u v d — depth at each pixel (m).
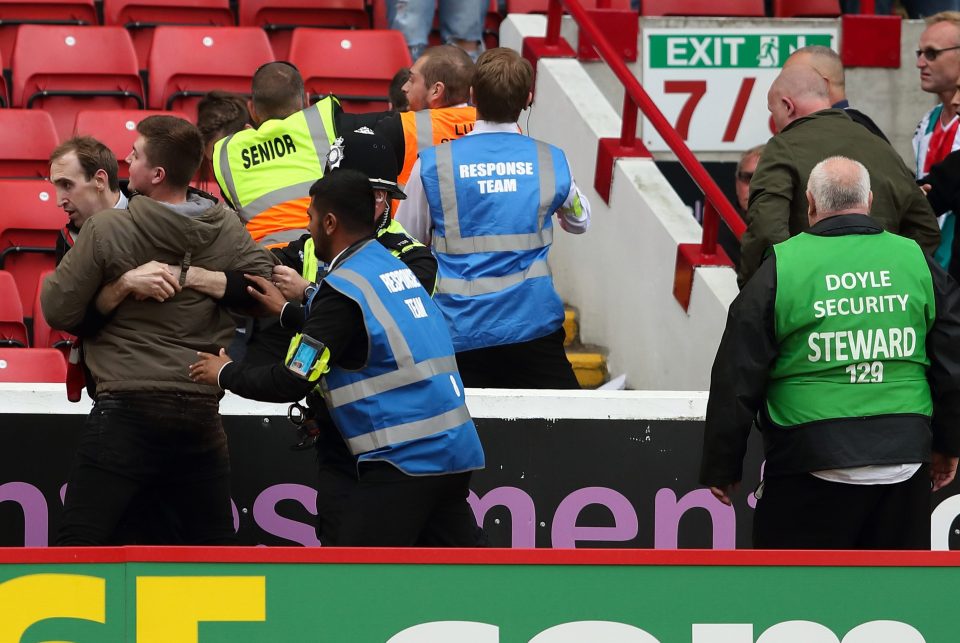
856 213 16.48
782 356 16.33
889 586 13.50
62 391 18.75
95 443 16.12
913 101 31.78
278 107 21.06
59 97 29.58
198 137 16.61
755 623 13.38
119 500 16.22
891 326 16.19
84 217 17.17
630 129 26.39
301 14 32.69
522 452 19.53
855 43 31.30
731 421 16.02
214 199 17.05
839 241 16.31
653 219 24.80
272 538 19.20
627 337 25.83
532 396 19.52
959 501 20.31
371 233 16.23
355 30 31.52
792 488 16.36
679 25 30.56
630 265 25.69
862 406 16.11
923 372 16.52
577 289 27.80
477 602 13.14
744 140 30.95
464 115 21.91
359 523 15.62
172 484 16.98
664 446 19.78
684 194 30.80
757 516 16.92
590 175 27.05
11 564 12.82
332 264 16.03
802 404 16.20
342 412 15.68
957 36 24.34
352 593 13.04
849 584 13.47
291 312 16.59
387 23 32.47
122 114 27.95
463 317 19.70
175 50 30.22
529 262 20.00
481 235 19.83
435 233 20.02
